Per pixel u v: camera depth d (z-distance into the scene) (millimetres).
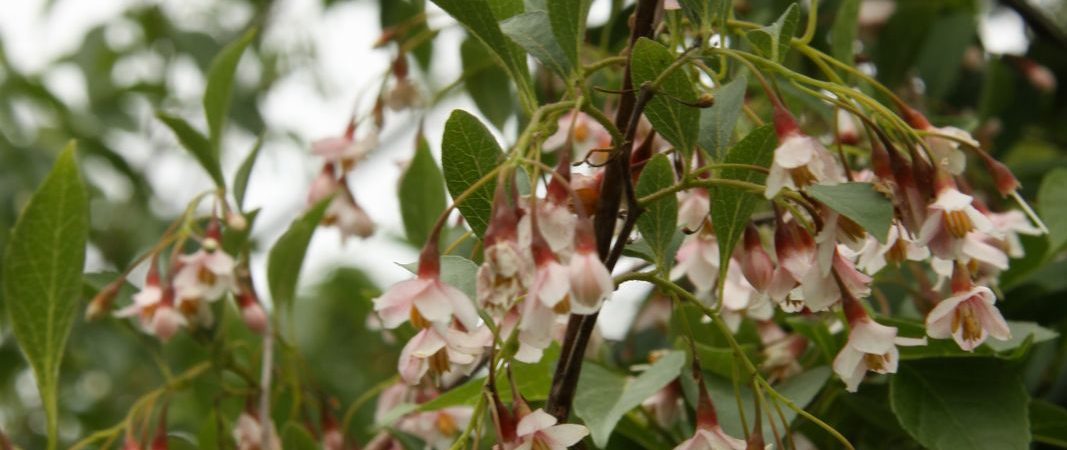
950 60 1021
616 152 638
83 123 1535
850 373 654
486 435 821
